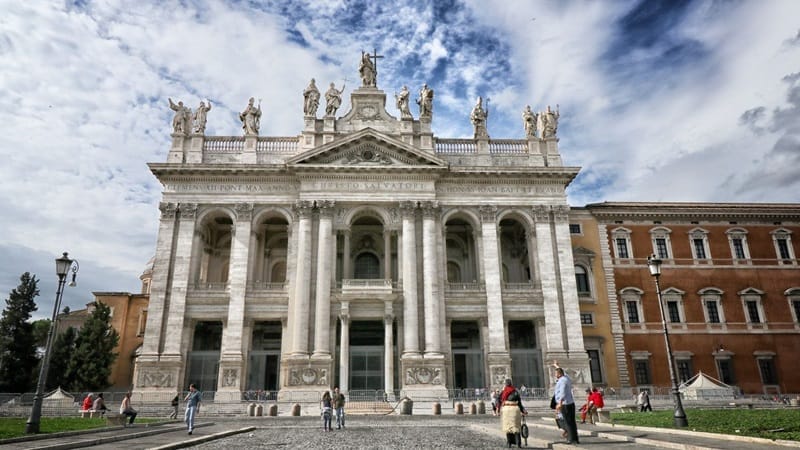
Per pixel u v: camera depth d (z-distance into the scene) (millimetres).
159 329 43781
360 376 44156
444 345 45031
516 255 54531
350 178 47812
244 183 48031
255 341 49594
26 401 41031
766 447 14102
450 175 48906
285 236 53000
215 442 20141
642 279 51938
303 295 44312
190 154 48469
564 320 46375
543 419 28000
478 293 46781
